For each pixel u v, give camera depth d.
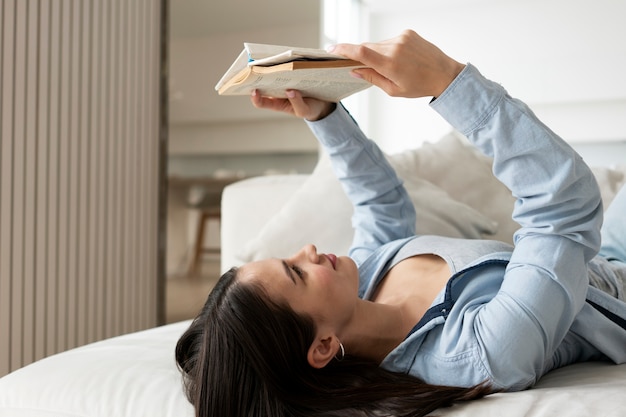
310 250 1.09
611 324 1.08
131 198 2.46
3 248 1.86
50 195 2.04
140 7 2.52
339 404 0.95
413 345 1.04
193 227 2.75
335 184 1.79
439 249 1.21
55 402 1.05
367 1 3.48
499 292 1.01
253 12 2.95
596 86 3.02
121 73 2.38
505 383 0.95
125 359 1.16
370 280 1.29
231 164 2.88
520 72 3.17
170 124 2.66
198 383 0.98
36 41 1.97
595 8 3.00
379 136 3.57
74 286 2.14
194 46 2.75
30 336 1.96
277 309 0.99
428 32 3.39
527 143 0.97
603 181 1.86
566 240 1.01
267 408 0.95
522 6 3.16
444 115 1.00
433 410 0.91
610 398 0.86
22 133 1.92
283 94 1.18
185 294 2.71
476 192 1.89
